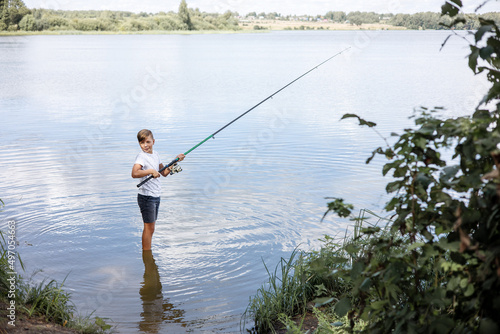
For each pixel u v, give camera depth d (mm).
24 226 5918
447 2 2523
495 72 2494
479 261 2346
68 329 3547
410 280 2592
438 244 2408
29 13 80312
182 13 95188
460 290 2447
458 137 2436
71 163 8781
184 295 4375
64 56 37625
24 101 16641
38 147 9992
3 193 7109
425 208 2562
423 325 2346
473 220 2352
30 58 35875
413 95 17094
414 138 2533
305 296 4168
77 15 94188
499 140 2246
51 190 7277
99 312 4074
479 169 2391
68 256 5156
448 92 17719
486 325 2150
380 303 2438
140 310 4117
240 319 3967
